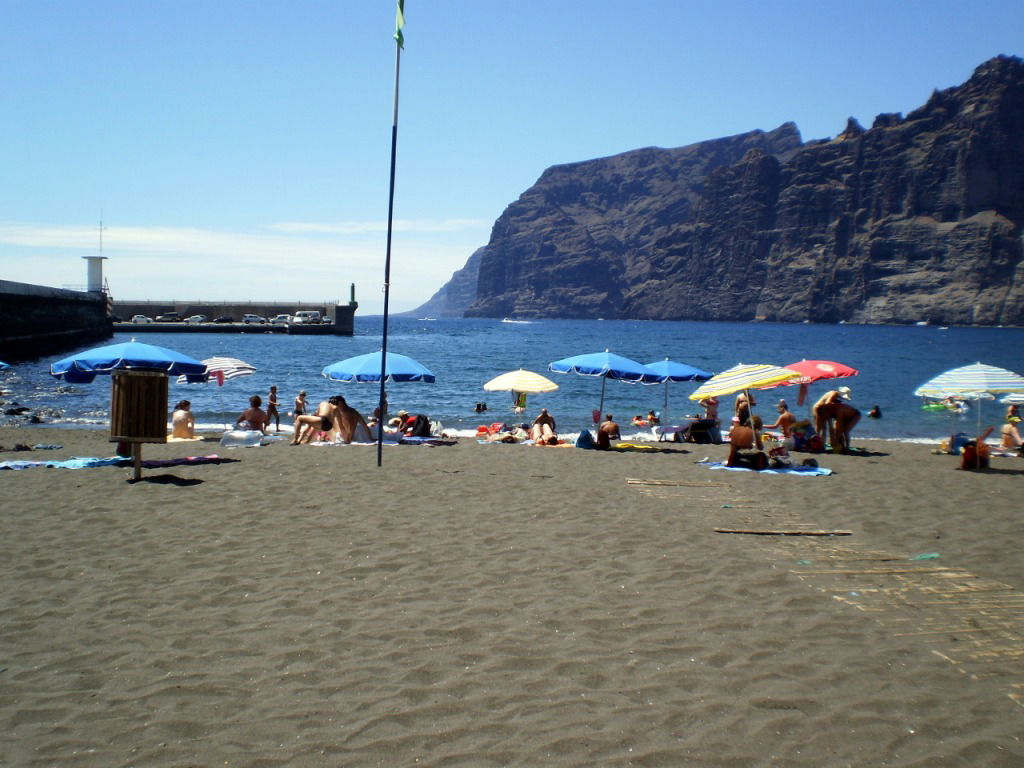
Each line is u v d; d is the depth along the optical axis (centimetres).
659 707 571
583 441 2058
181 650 668
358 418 2055
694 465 1736
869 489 1426
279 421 2942
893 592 821
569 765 498
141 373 1323
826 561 934
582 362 2155
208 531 1037
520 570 886
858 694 590
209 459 1606
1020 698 585
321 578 853
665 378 2128
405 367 2030
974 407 3650
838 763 500
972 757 506
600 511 1191
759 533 1063
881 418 3400
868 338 16662
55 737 533
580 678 618
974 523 1147
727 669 633
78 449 1891
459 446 2044
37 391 3831
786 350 10938
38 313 6100
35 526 1055
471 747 520
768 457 1750
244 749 518
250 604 776
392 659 652
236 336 12394
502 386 2153
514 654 661
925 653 665
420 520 1111
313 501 1220
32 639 690
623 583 845
